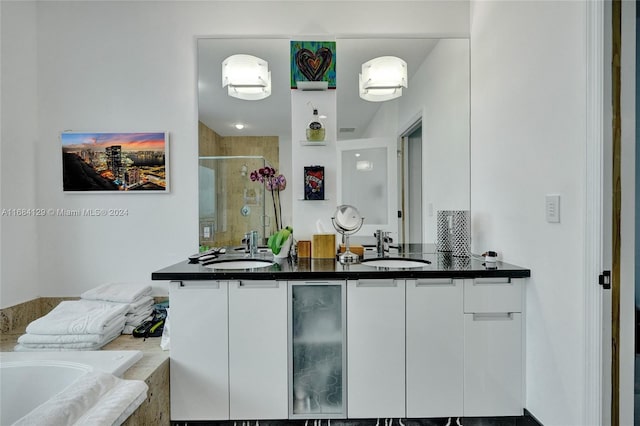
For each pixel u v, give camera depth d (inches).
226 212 85.4
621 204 48.5
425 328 63.0
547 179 57.5
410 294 62.8
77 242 84.7
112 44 84.0
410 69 86.3
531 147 61.7
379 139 86.0
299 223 85.5
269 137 85.2
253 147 85.3
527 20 62.6
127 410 45.6
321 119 85.3
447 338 63.1
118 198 85.0
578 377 51.0
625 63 48.2
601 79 47.8
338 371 64.4
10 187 78.0
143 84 84.4
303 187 85.2
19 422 38.0
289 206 85.5
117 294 78.0
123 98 84.4
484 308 63.1
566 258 53.3
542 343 58.9
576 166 51.1
